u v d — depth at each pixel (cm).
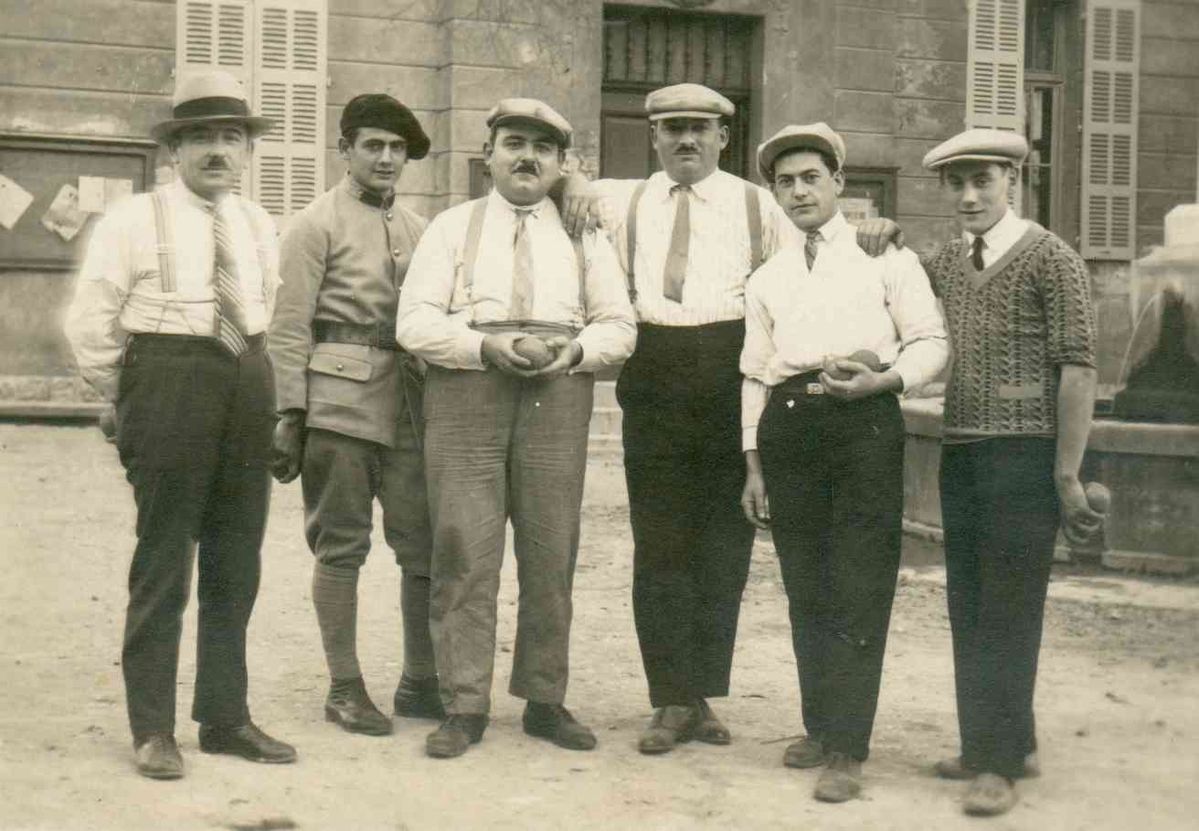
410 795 413
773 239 482
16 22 1338
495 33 1412
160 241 425
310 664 571
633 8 1473
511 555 831
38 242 1362
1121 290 1603
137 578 429
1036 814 409
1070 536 416
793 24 1505
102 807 396
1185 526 752
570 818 398
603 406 1361
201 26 1388
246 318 435
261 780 423
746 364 459
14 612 650
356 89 1433
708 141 482
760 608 696
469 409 455
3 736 462
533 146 461
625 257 486
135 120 1376
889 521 433
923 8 1548
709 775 440
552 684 470
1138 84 1599
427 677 498
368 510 484
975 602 430
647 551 473
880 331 436
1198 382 782
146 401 424
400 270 485
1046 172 1616
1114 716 512
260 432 440
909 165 1557
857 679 427
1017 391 418
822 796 417
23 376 1366
